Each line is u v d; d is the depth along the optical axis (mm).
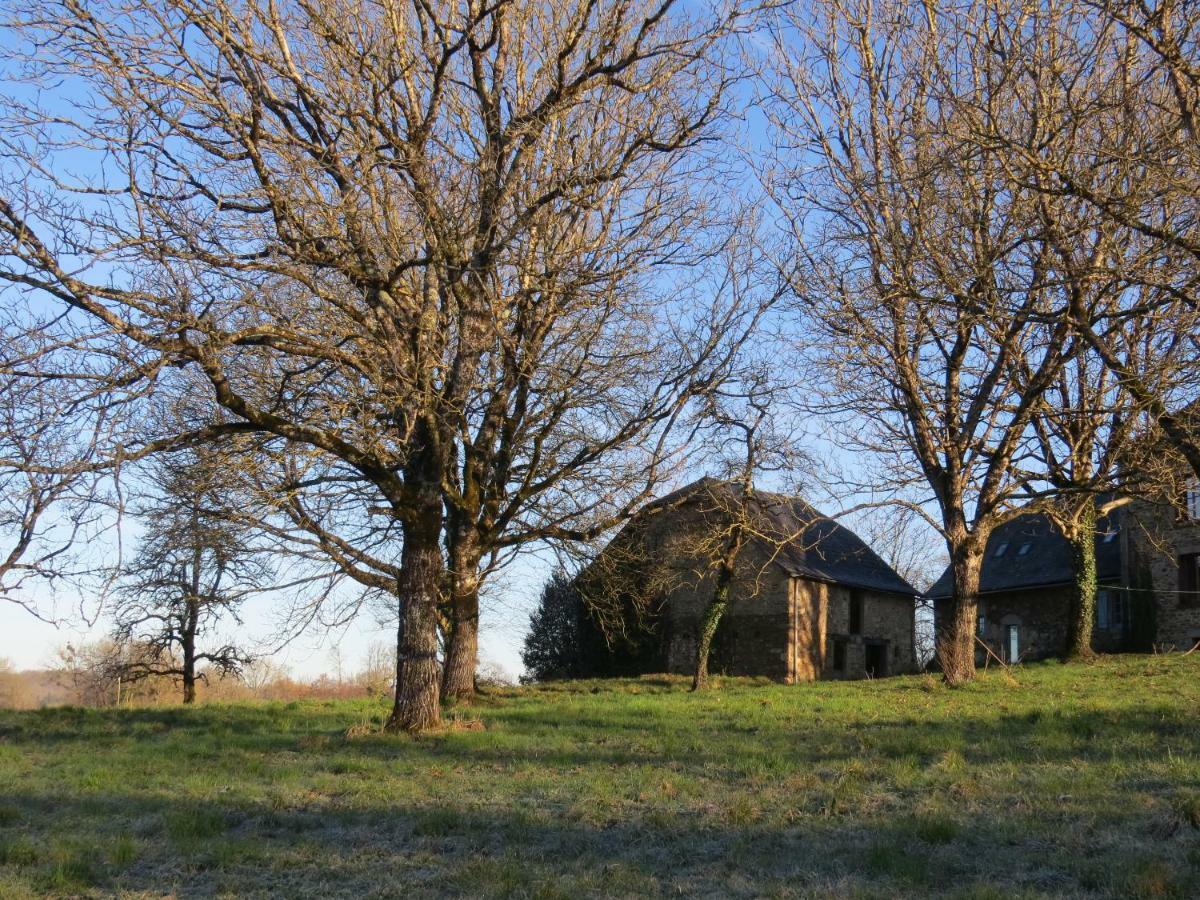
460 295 14555
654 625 37562
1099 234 12445
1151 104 10203
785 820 8859
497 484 20047
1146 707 15125
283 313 13609
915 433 22312
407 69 14219
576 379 17938
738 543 27406
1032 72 11023
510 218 15727
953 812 8867
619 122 17703
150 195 12219
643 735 14773
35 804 10500
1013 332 11586
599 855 8070
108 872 7906
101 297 11703
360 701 23578
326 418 13922
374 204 14344
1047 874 7086
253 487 16516
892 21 15859
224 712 20281
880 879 7121
